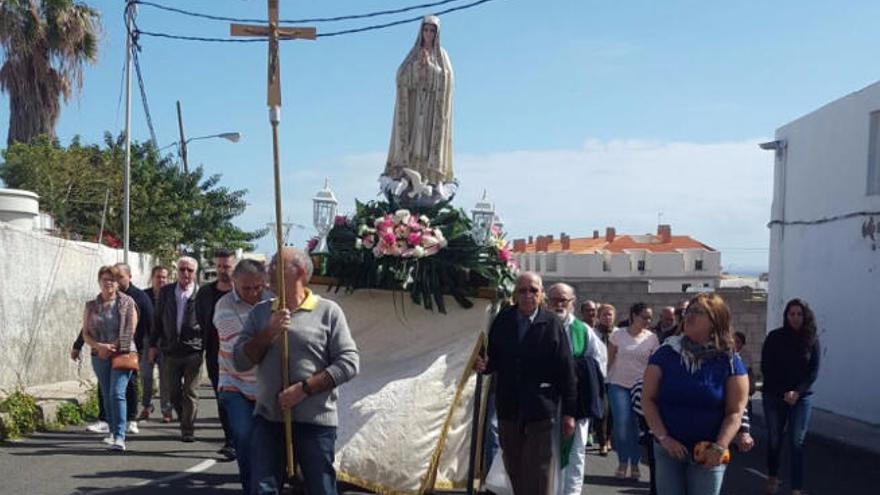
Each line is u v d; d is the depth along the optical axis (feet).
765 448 41.55
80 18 77.00
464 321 25.86
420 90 29.30
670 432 17.57
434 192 28.81
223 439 34.60
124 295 31.89
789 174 60.59
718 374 17.48
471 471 24.72
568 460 24.48
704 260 190.60
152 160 75.77
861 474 35.83
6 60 76.18
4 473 27.14
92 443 32.40
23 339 40.78
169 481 26.86
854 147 51.90
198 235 77.20
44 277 42.86
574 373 22.04
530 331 21.97
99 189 70.49
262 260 23.13
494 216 25.95
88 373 47.80
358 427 24.41
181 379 34.19
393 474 24.29
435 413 24.98
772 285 62.80
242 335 17.43
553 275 185.16
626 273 187.42
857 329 50.98
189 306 33.76
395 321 26.22
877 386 48.60
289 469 16.99
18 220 46.50
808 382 29.32
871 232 49.78
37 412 34.53
